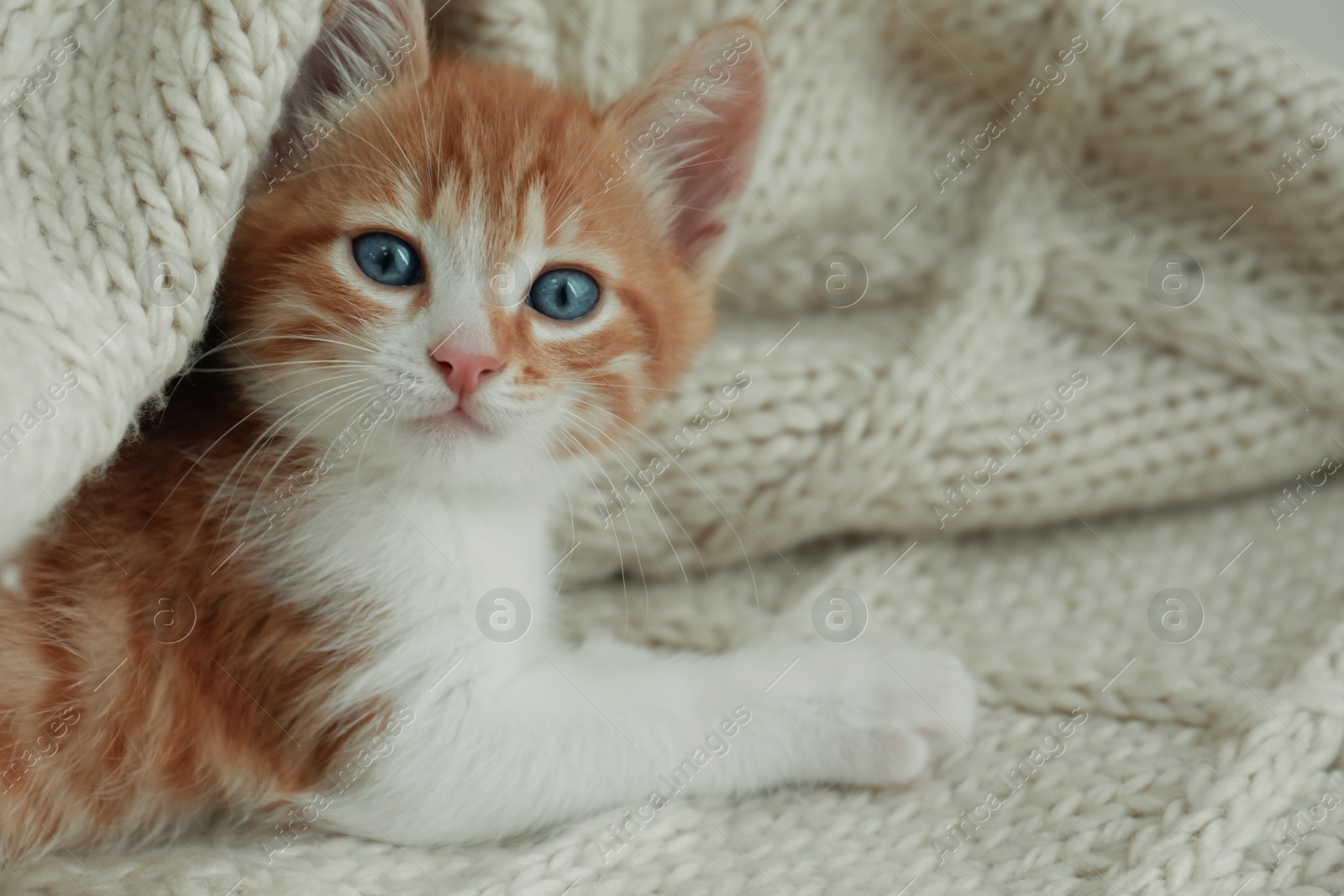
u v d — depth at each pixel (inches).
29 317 14.6
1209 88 17.9
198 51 15.0
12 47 15.1
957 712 16.3
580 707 16.0
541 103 16.6
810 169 18.9
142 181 15.0
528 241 16.0
